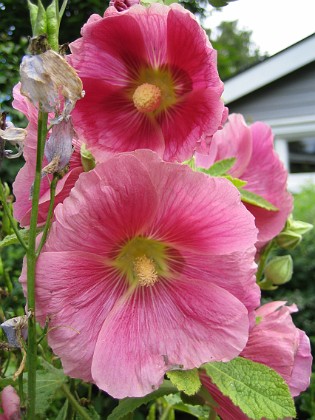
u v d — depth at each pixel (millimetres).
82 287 225
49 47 189
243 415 250
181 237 232
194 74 232
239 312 227
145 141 244
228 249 227
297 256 1253
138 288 241
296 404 954
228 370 236
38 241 222
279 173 327
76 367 222
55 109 192
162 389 259
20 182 253
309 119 2078
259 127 338
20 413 238
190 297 235
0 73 1039
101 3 1248
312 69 2072
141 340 229
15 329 207
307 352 288
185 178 214
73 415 291
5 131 219
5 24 1203
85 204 210
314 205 1555
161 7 222
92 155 244
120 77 242
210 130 229
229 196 217
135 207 216
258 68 2072
